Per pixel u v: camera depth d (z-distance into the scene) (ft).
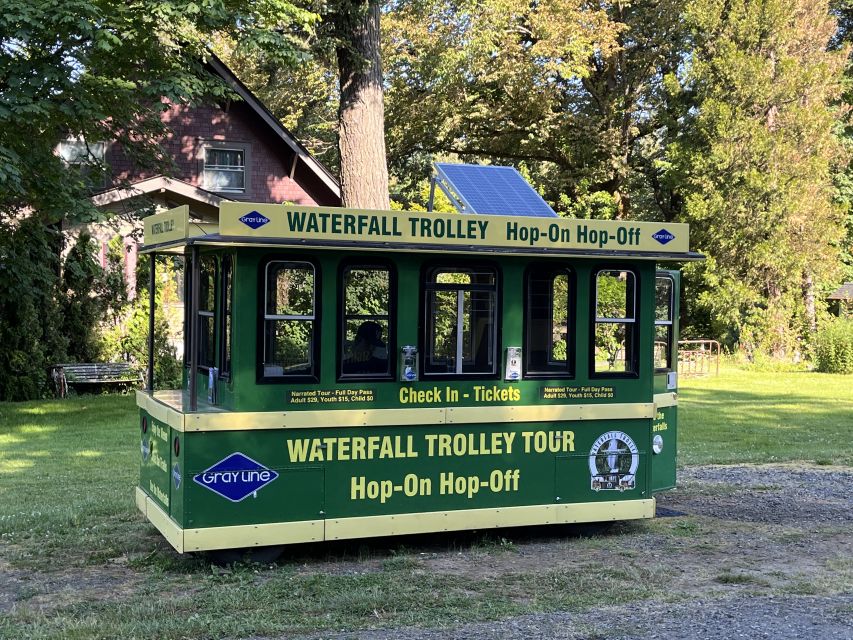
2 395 68.44
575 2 108.88
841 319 106.32
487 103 121.70
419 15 101.71
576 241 27.40
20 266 62.95
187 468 23.67
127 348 75.66
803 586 23.09
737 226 109.81
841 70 114.93
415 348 25.98
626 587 22.91
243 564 24.81
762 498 35.27
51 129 53.67
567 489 27.84
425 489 26.21
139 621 19.94
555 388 27.66
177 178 78.02
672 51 123.13
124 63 57.77
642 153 134.41
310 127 130.82
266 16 58.29
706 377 94.94
